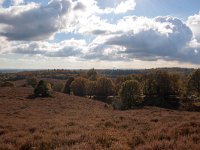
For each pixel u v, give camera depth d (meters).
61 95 67.38
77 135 10.58
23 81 177.12
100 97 115.44
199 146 7.86
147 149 8.12
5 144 9.73
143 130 12.05
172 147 8.09
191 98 88.75
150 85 94.88
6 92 61.59
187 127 11.93
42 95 60.03
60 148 8.43
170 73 95.44
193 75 82.88
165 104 82.25
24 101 46.94
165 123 14.48
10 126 16.05
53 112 30.73
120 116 20.66
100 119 18.72
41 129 13.52
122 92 60.88
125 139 9.62
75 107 41.88
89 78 155.50
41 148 8.98
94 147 8.41
